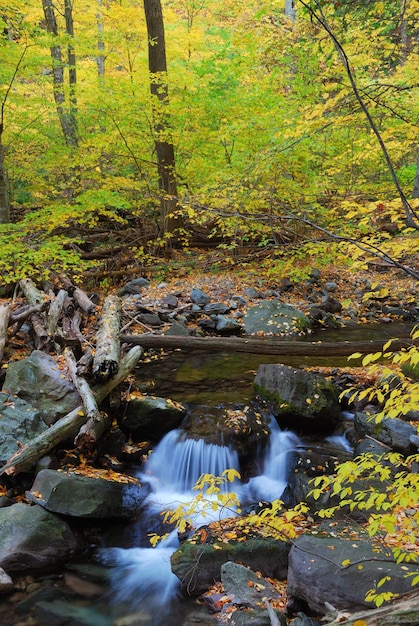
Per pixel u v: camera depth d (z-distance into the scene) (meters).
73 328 7.41
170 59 14.99
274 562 3.91
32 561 4.03
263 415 5.93
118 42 14.77
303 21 9.74
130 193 11.94
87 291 10.32
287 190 8.76
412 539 3.35
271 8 15.24
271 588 3.69
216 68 10.71
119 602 3.80
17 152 13.32
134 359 6.15
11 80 10.90
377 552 3.42
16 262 8.99
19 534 4.07
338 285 11.45
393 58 6.57
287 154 7.62
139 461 5.53
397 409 2.82
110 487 4.70
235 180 7.89
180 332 8.54
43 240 9.97
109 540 4.54
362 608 3.13
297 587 3.43
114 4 15.71
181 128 10.54
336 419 5.89
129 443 5.71
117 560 4.32
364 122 5.57
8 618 3.61
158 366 7.46
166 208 11.62
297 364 7.39
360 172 10.99
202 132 10.40
